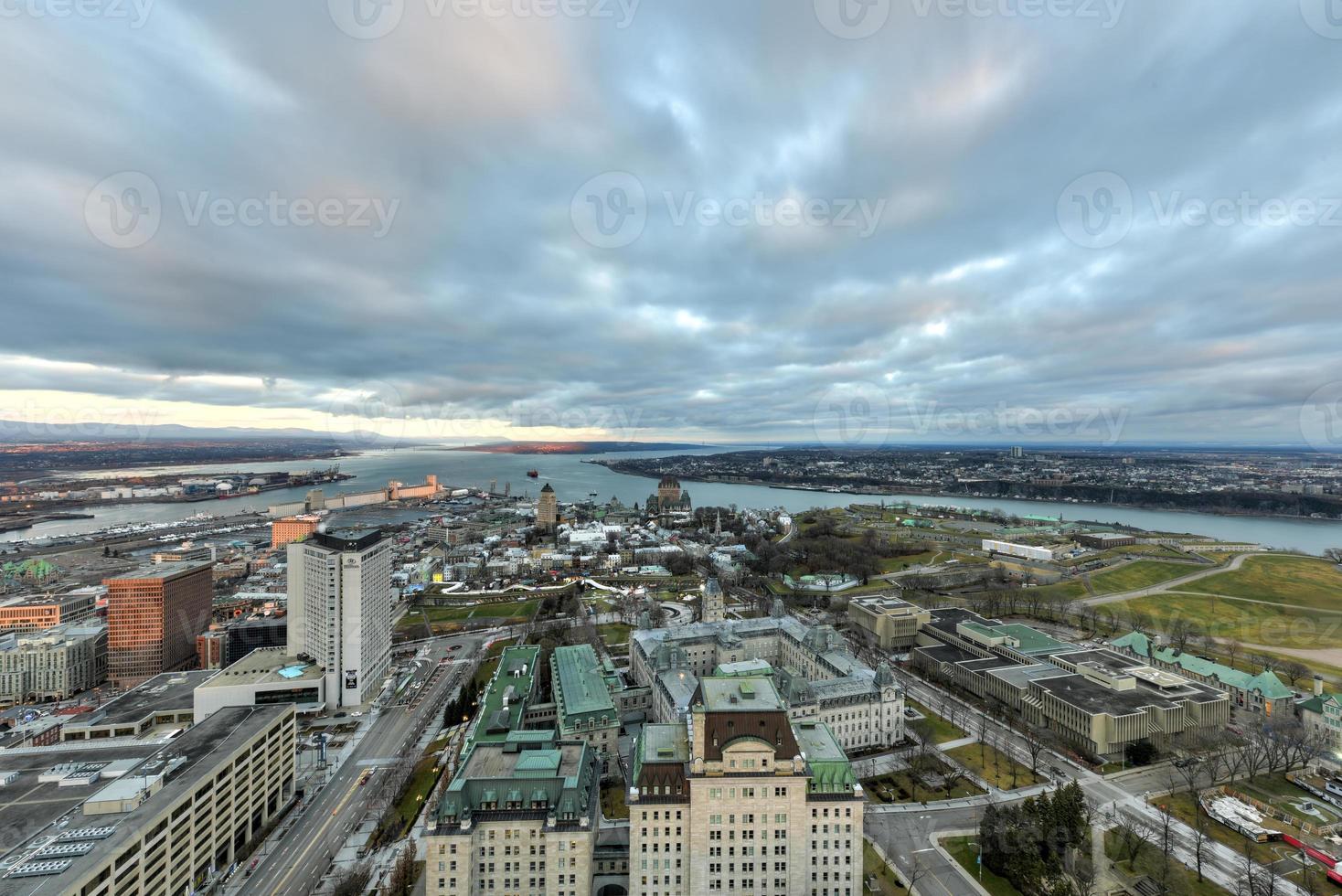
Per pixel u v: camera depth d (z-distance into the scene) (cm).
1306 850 16575
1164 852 16500
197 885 16138
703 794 15088
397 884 15825
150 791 15488
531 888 15312
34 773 17225
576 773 16600
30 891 12275
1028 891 15512
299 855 17750
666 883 15312
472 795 15712
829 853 15288
